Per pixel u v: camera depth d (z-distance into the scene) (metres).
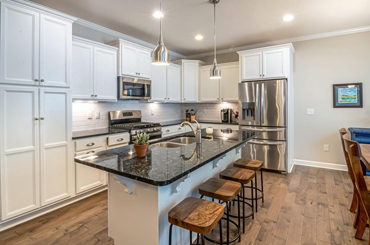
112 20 3.28
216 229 2.16
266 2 2.75
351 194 2.90
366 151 2.12
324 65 3.98
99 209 2.55
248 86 4.04
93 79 3.13
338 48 3.86
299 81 4.21
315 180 3.45
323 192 2.98
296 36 4.10
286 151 3.76
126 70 3.59
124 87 3.54
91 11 2.98
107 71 3.34
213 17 3.19
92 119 3.49
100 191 3.07
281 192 3.00
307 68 4.13
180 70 5.00
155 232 1.48
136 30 3.71
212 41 4.36
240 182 2.03
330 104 3.98
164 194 1.53
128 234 1.64
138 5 2.80
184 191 1.78
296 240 1.96
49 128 2.45
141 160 1.59
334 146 3.99
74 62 2.89
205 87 5.08
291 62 3.97
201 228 1.23
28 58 2.25
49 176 2.46
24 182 2.26
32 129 2.30
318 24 3.49
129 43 3.62
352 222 2.23
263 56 3.94
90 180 2.88
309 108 4.16
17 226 2.19
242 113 4.14
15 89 2.16
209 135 2.65
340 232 2.07
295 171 3.92
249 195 2.91
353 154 1.67
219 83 4.87
